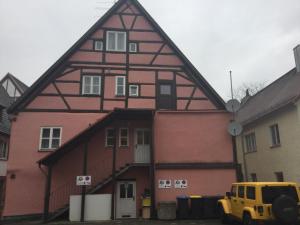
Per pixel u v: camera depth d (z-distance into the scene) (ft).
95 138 58.08
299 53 66.69
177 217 48.91
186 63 62.39
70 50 60.08
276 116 60.44
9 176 55.06
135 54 62.64
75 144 51.26
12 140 56.29
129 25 63.93
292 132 54.34
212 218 47.65
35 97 58.49
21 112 57.62
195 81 62.08
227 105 54.85
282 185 33.91
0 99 81.41
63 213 52.54
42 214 54.34
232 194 40.86
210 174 52.65
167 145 53.31
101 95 59.93
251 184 35.40
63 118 58.13
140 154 57.52
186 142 53.72
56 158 50.62
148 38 63.67
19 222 50.52
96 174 56.70
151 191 50.26
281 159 58.39
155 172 51.90
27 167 55.67
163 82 61.82
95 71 60.95
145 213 50.11
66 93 59.26
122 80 61.26
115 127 53.57
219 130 54.65
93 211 49.52
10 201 54.19
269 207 32.53
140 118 55.98
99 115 59.00
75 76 60.18
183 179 52.06
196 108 60.80
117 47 62.64
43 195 55.11
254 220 32.99
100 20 62.44
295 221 31.50
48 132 57.47
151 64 62.39
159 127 53.98
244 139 77.51
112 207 49.62
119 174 53.98
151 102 60.64
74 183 56.13
